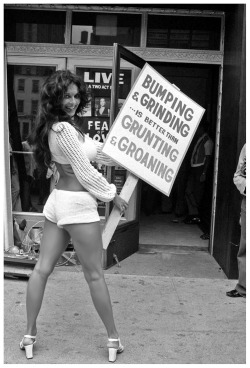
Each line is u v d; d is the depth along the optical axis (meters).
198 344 3.71
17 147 6.22
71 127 3.25
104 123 6.10
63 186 3.40
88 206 3.33
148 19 6.02
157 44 6.05
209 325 4.05
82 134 3.37
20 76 6.17
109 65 6.04
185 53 5.98
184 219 8.31
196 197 7.91
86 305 4.38
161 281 5.12
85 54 6.05
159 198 9.23
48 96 3.30
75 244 3.38
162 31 6.03
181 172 8.51
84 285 4.88
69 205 3.30
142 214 8.77
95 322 4.04
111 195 3.34
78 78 3.40
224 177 5.57
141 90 3.88
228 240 5.32
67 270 5.34
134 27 6.04
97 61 6.05
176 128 3.95
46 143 3.35
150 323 4.05
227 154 5.45
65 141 3.19
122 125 3.84
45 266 3.47
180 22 6.02
